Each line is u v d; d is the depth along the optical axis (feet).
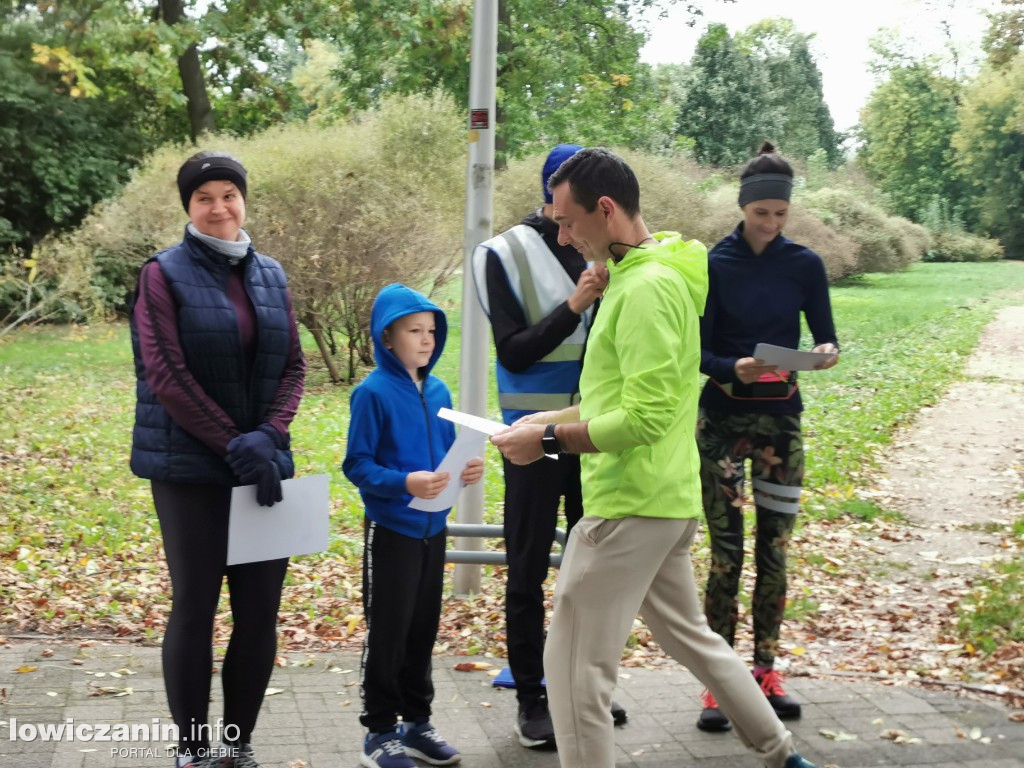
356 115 65.36
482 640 17.85
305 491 11.39
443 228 52.24
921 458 37.19
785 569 14.29
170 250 11.32
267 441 11.11
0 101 74.23
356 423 12.36
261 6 74.90
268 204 49.08
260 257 11.84
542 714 13.30
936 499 31.14
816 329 14.44
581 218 10.41
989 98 190.29
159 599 20.31
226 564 11.34
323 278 49.11
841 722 14.19
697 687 15.60
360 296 50.26
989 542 26.17
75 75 71.20
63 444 35.53
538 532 13.15
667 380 9.81
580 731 10.28
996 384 54.95
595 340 10.37
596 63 91.86
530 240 13.39
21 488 29.07
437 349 13.12
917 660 17.57
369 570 12.44
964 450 38.52
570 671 10.36
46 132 76.69
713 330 14.20
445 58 68.49
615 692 15.37
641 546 10.28
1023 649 17.38
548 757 13.00
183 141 84.79
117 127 82.23
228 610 19.75
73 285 63.72
